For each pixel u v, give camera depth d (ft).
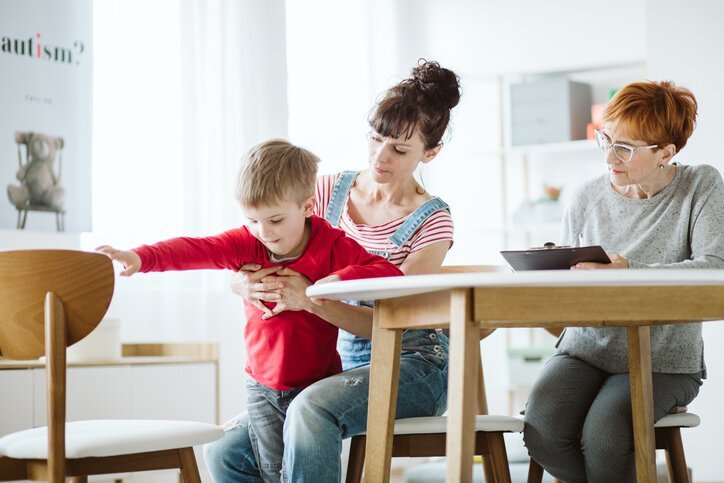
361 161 15.61
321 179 7.75
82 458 5.79
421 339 6.87
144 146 12.30
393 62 16.55
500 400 16.71
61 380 5.53
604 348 7.36
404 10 17.15
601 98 16.49
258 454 6.85
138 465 5.92
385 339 5.90
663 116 7.18
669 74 13.24
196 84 12.80
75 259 5.57
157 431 5.94
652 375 7.16
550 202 16.39
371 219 7.43
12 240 10.74
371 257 6.48
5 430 8.72
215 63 13.12
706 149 13.03
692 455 12.58
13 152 10.78
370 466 5.89
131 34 12.26
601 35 16.40
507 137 16.78
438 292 5.11
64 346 5.56
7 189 10.71
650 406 6.41
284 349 6.55
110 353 9.87
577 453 7.18
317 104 15.15
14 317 5.62
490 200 17.22
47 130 11.11
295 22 14.98
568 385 7.31
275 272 6.42
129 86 12.20
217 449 7.07
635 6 16.16
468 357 4.69
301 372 6.61
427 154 7.47
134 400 9.73
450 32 17.26
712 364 12.53
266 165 6.13
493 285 4.59
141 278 12.05
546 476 9.86
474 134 17.24
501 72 16.80
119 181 12.03
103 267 5.66
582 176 16.70
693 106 7.39
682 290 4.97
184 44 12.69
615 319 4.88
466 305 4.69
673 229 7.46
